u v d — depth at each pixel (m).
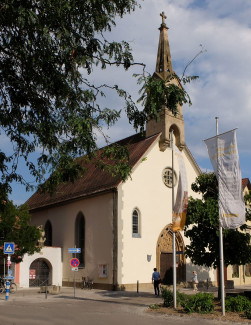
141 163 31.81
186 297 18.16
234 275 37.47
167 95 10.60
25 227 28.27
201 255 21.11
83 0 10.30
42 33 10.11
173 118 34.06
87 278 31.69
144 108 10.86
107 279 29.62
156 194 32.41
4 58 10.86
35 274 34.09
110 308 18.14
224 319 14.39
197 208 20.17
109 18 11.16
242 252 20.14
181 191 17.53
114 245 29.42
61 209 36.53
